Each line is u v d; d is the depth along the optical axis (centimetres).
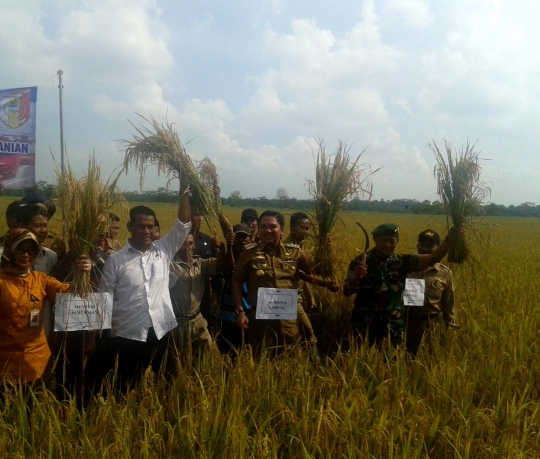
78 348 491
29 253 390
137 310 470
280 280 533
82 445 334
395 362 487
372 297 569
